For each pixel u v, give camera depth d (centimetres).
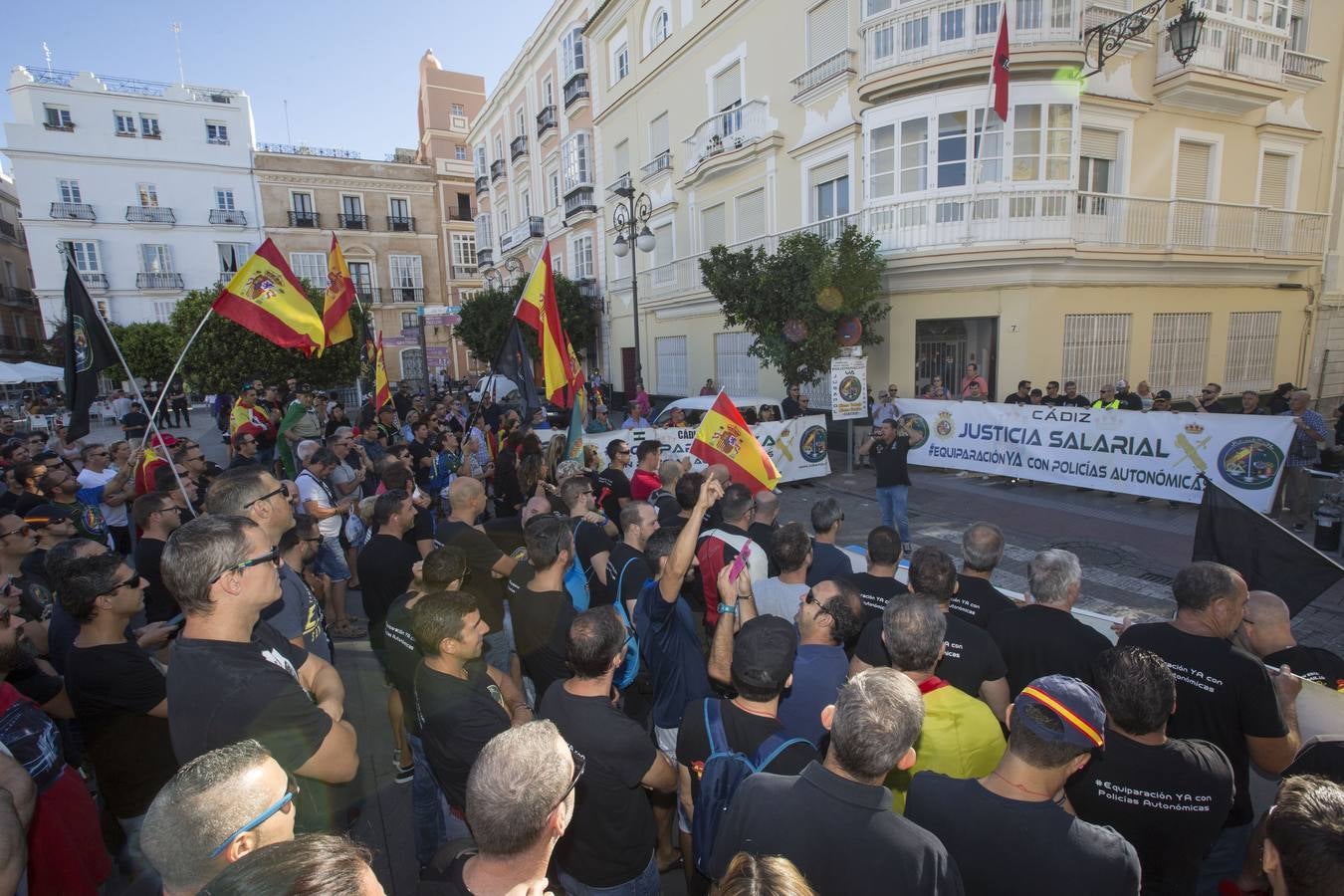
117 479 728
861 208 1462
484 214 4050
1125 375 1412
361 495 804
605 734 244
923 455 1198
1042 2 1220
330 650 392
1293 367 1677
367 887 121
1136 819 210
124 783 267
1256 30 1430
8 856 167
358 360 2700
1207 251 1421
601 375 2702
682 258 2130
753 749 230
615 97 2397
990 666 284
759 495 480
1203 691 254
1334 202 1673
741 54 1778
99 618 265
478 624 268
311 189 4116
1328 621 586
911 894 168
